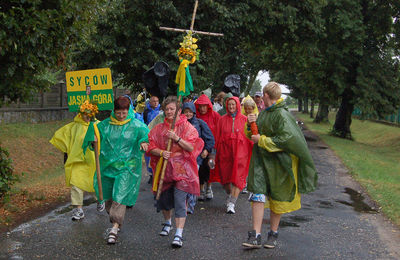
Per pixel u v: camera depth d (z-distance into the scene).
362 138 30.94
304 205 7.25
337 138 24.94
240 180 6.52
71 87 5.48
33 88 6.38
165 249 4.77
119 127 5.17
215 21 14.22
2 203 6.32
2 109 16.27
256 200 4.75
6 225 5.49
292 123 4.55
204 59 14.46
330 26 22.11
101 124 5.24
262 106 10.50
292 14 15.89
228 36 14.95
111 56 13.98
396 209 6.81
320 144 19.97
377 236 5.44
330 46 22.81
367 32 24.77
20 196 6.96
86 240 5.01
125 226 5.64
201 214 6.39
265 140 4.51
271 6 15.84
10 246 4.75
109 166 5.13
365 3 24.39
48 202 6.76
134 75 15.47
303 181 4.65
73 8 6.19
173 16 13.59
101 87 5.27
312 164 4.61
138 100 9.66
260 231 5.16
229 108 6.87
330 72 24.72
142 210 6.50
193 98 13.50
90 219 5.89
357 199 7.89
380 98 23.61
